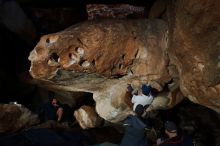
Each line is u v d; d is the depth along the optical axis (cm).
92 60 461
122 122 593
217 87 403
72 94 676
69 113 677
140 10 917
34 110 724
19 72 795
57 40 438
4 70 787
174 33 442
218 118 620
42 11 947
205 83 412
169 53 494
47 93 729
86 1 891
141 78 516
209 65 392
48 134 556
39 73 457
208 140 577
